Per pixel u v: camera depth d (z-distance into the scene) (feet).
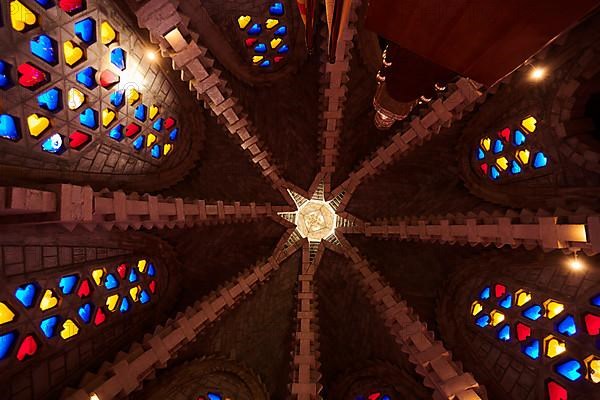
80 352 27.76
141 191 35.88
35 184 21.56
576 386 25.13
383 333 41.65
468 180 40.34
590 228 19.26
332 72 32.58
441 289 40.98
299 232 50.11
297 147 48.19
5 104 19.43
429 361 28.17
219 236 44.57
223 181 45.39
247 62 39.78
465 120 38.75
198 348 38.96
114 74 26.68
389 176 46.44
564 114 27.71
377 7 7.29
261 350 43.80
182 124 38.78
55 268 25.53
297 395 31.19
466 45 7.07
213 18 33.50
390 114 26.73
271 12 35.29
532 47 6.31
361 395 40.04
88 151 27.30
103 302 30.81
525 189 33.99
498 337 33.35
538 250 31.37
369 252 47.98
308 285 45.32
